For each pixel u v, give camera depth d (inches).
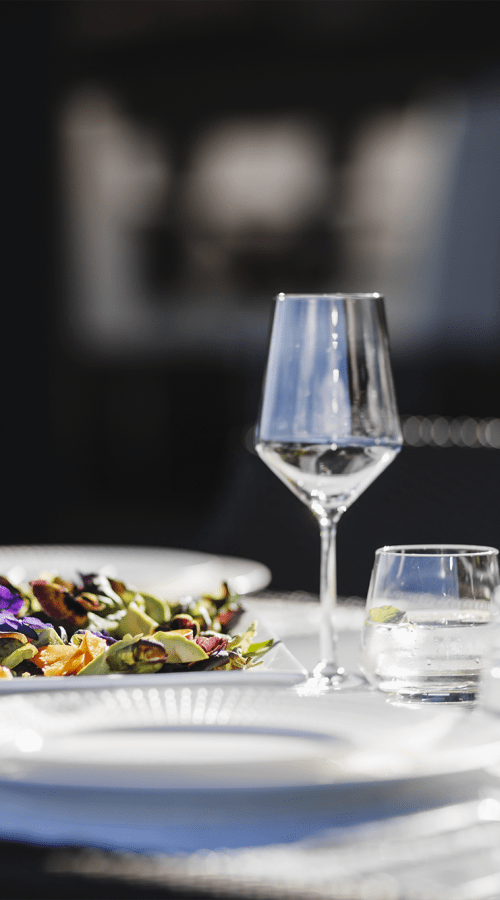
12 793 13.5
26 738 16.0
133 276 276.4
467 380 258.8
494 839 13.2
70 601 23.4
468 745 15.1
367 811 13.7
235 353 275.7
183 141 271.1
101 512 274.4
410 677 20.1
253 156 270.7
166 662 20.1
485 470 58.4
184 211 274.7
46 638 21.2
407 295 264.4
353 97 261.7
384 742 15.7
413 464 59.9
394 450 25.8
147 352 278.4
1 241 215.3
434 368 261.4
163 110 269.9
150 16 244.1
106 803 13.2
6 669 19.8
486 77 251.4
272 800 13.3
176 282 276.8
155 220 275.3
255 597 38.9
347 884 11.8
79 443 276.5
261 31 253.8
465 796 14.5
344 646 28.8
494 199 253.8
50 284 218.1
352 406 25.4
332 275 269.1
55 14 215.9
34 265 216.5
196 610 25.1
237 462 64.7
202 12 242.8
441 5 240.4
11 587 26.5
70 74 263.0
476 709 19.4
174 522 265.1
